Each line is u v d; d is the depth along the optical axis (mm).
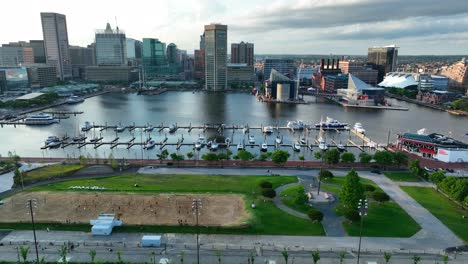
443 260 108250
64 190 159375
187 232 123938
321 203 149000
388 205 147250
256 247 115375
